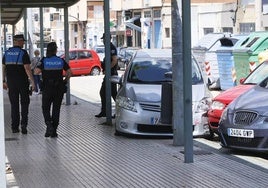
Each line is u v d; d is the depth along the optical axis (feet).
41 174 29.09
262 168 29.66
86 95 80.59
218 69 83.61
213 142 38.96
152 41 193.98
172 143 37.81
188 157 31.22
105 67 47.98
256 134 32.07
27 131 44.27
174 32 36.01
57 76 40.91
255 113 32.68
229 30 148.25
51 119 41.83
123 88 42.29
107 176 28.43
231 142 33.50
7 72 42.96
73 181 27.50
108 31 47.91
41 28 80.33
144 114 39.83
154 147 36.42
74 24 276.82
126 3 214.28
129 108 40.34
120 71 134.51
